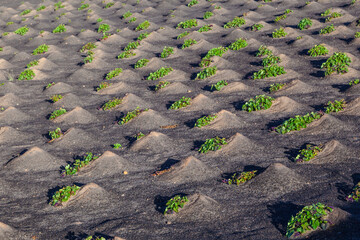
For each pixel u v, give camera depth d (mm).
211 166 10547
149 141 12008
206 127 12969
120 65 21344
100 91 17531
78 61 22719
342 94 14461
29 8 41062
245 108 14078
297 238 7262
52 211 9031
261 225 7891
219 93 16062
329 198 8555
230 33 24547
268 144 11469
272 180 9273
